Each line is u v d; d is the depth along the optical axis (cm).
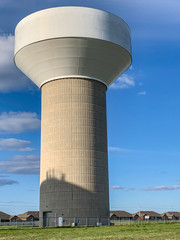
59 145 3919
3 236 2508
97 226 3547
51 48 3806
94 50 3825
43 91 4228
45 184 3928
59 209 3772
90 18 3747
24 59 4059
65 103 3997
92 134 3975
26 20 3906
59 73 4019
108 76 4178
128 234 2516
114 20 3906
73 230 3000
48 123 4056
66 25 3694
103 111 4178
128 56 4119
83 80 4050
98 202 3838
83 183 3809
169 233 2567
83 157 3872
